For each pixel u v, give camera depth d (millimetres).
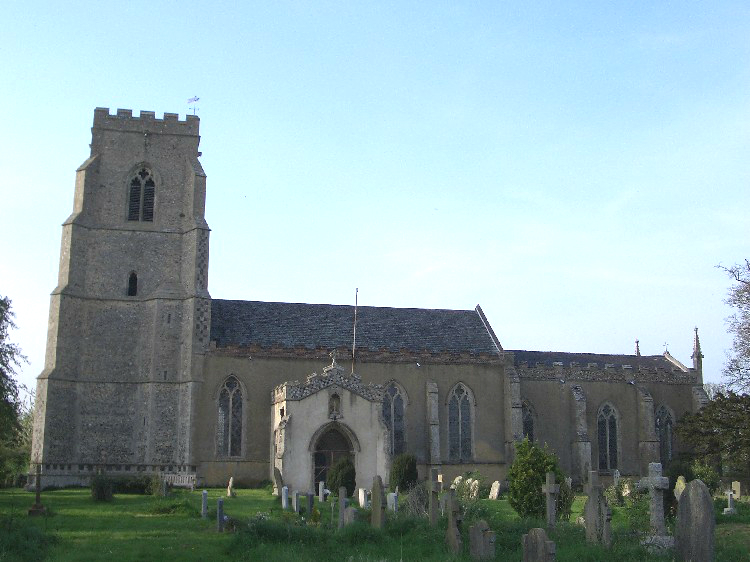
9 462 69438
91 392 65625
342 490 36188
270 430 66375
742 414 43781
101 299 67312
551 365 75750
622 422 76062
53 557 26984
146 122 71562
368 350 70750
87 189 68875
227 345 67312
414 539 29922
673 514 35969
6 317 46344
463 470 70375
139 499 51500
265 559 26781
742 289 60312
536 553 23234
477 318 78688
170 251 69500
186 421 64875
